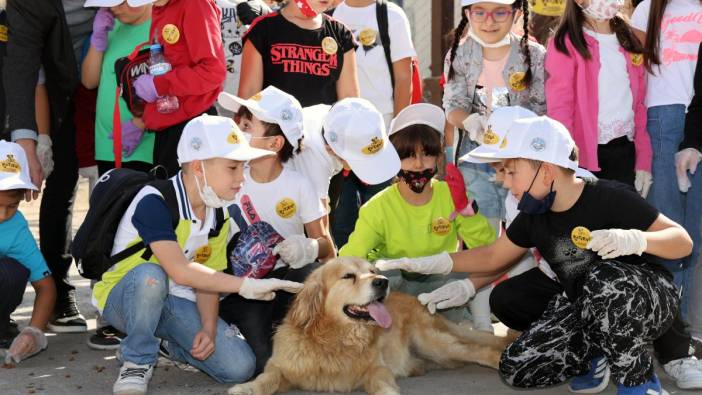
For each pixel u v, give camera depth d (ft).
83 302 20.68
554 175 12.53
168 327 14.25
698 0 17.30
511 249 14.07
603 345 12.46
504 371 13.46
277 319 15.46
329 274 14.15
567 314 13.39
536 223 13.29
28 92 16.89
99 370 15.07
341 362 14.10
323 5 17.20
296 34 17.57
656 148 17.39
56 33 16.97
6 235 15.74
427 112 16.20
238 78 20.97
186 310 14.20
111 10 17.21
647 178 16.96
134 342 13.69
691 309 17.87
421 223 16.26
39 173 16.99
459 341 15.75
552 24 22.03
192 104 16.43
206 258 14.42
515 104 17.26
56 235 17.95
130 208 13.89
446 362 15.94
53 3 16.89
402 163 15.87
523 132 12.47
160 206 13.60
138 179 14.10
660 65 17.37
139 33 17.38
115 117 16.92
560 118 16.46
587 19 16.67
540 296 14.53
